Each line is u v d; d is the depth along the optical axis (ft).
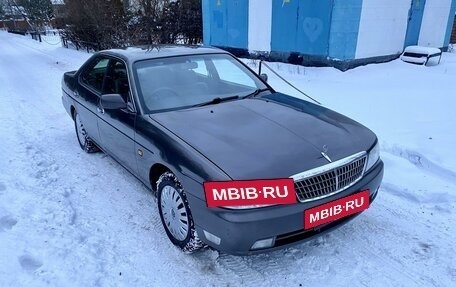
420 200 11.43
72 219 10.68
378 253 9.04
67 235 9.84
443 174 12.94
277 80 29.17
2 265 8.56
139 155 10.26
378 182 9.23
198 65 12.30
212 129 9.12
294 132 8.91
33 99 27.14
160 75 11.46
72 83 15.79
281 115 9.96
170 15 55.98
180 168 8.21
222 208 7.43
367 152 8.86
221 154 8.00
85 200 11.87
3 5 173.27
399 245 9.33
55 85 32.81
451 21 40.04
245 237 7.32
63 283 8.06
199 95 11.30
